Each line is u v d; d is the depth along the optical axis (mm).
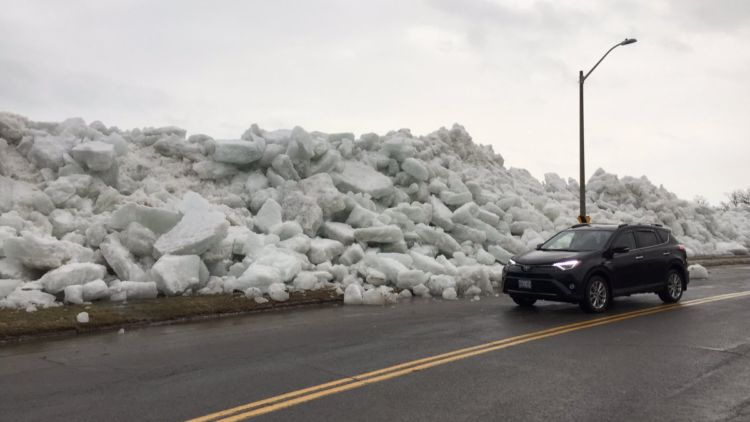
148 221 11984
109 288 10211
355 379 5684
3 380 5746
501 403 4938
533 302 11125
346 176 17672
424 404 4898
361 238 14812
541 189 27797
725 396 5176
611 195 30969
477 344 7387
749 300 11953
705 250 29016
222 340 7750
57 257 10438
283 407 4809
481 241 17656
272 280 11281
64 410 4773
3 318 8266
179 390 5332
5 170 13617
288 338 7859
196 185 16000
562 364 6328
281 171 16516
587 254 10344
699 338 7832
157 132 17531
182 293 10891
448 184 19953
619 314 10008
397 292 12898
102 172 14125
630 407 4852
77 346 7395
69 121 15836
